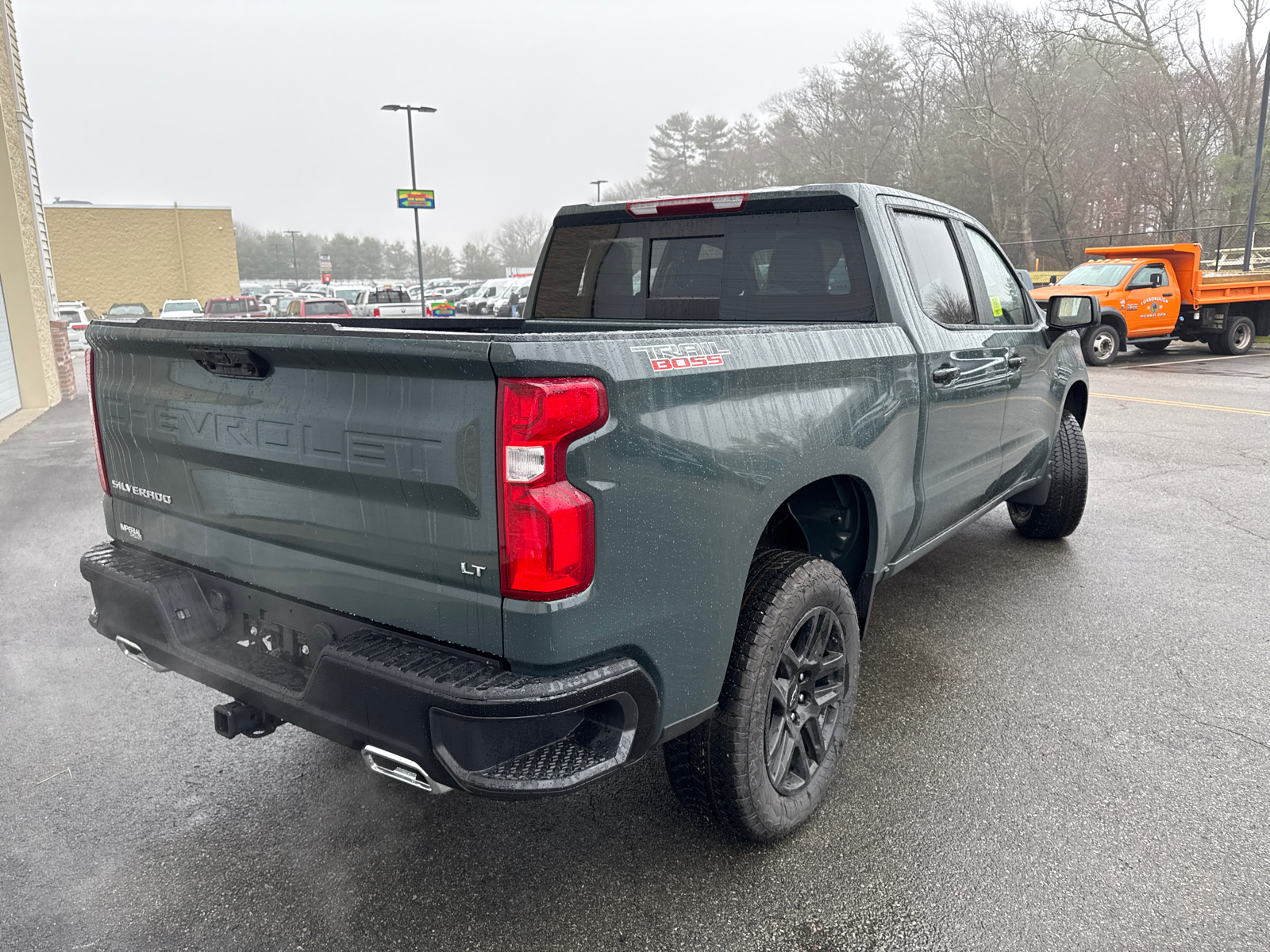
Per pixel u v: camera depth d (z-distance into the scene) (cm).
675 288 373
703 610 215
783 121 6638
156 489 267
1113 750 316
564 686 185
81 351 2669
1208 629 427
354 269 15550
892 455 299
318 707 207
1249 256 2489
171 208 5812
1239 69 4062
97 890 244
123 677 386
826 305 327
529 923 230
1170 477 750
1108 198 4853
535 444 177
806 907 236
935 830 269
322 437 210
